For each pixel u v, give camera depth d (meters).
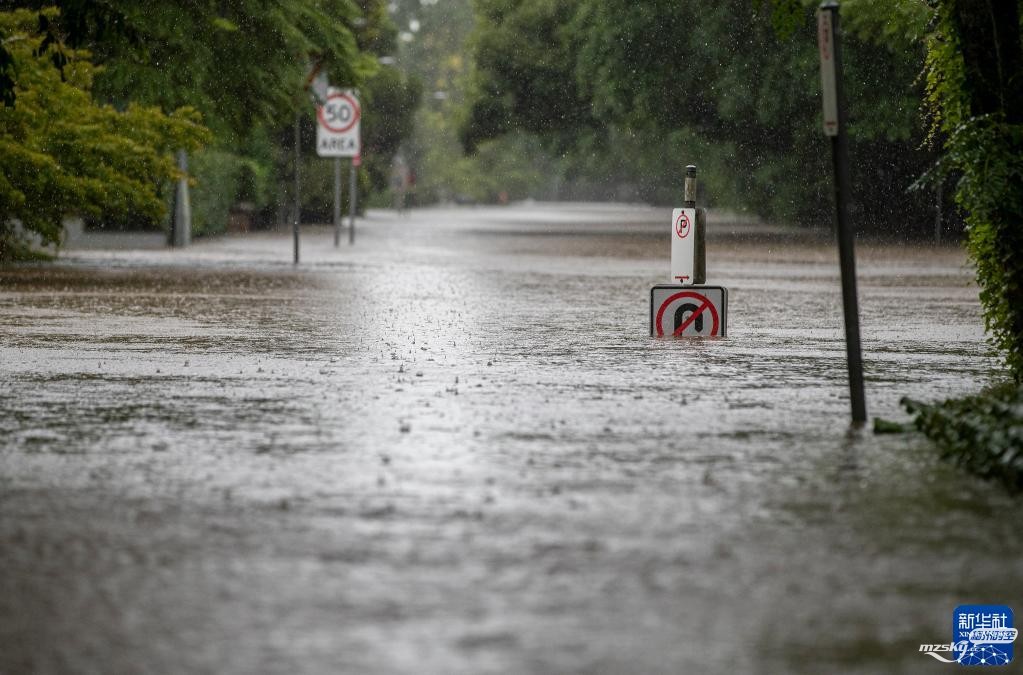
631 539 21.22
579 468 26.88
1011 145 35.44
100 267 94.19
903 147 168.88
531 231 190.50
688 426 32.00
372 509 23.22
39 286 76.06
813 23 158.38
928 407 31.56
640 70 183.50
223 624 16.98
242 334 52.38
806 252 128.62
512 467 26.95
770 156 183.50
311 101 99.69
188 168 138.75
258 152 179.38
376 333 53.12
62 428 31.38
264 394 36.81
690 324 52.62
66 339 50.16
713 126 188.38
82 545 20.80
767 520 22.53
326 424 32.06
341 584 18.72
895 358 46.28
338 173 129.38
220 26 89.12
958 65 37.28
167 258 105.25
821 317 61.75
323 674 15.27
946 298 73.75
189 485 25.14
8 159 89.44
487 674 15.27
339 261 102.75
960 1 35.97
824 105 32.47
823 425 32.25
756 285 83.81
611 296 73.62
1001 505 23.70
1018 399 27.84
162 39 90.25
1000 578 19.23
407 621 17.11
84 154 91.69
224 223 161.38
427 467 26.91
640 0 181.62
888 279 89.81
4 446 29.09
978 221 37.34
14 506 23.44
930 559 20.19
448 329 54.94
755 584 18.80
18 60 86.38
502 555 20.23
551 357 45.81
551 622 17.11
